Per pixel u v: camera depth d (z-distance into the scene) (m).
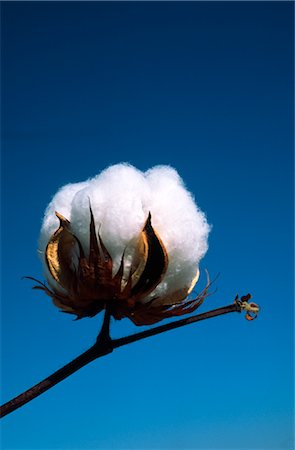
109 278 0.41
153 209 0.42
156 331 0.42
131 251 0.42
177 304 0.43
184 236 0.42
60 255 0.43
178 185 0.43
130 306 0.42
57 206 0.44
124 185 0.42
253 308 0.42
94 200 0.42
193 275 0.43
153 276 0.42
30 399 0.40
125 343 0.41
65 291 0.43
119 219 0.42
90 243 0.41
